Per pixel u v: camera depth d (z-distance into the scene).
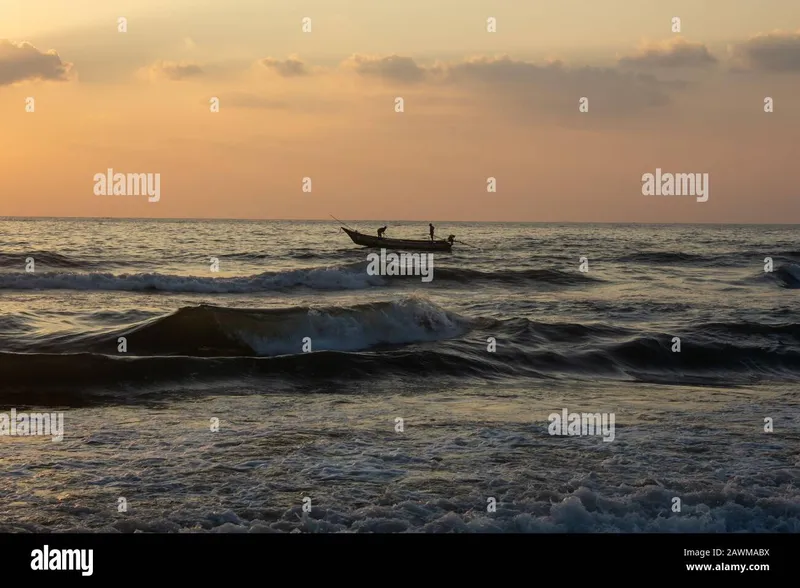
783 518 7.86
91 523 7.34
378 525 7.39
